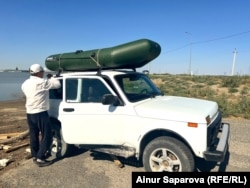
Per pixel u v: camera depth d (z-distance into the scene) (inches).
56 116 191.2
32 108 181.9
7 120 395.2
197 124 139.8
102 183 155.9
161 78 1593.3
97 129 171.8
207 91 665.6
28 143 242.5
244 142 231.1
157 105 163.6
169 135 155.8
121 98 166.1
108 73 177.0
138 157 161.9
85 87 179.5
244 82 963.3
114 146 173.3
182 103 173.9
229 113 376.2
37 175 169.6
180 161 145.1
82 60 185.5
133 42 167.0
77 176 166.6
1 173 175.2
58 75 201.3
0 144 242.1
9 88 1413.6
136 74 203.6
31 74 184.5
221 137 162.6
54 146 203.8
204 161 185.9
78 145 185.8
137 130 157.9
